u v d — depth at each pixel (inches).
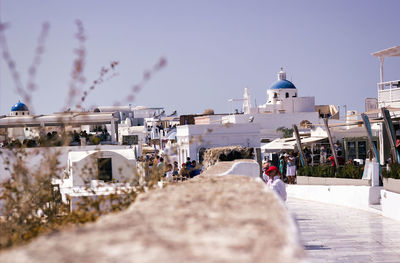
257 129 2196.1
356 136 1582.2
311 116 3159.5
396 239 650.8
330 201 1104.2
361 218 851.4
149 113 6417.3
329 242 647.8
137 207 185.6
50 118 1409.9
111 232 139.6
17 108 2824.8
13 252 123.4
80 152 984.3
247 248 124.9
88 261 112.9
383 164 1171.9
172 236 135.3
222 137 2171.5
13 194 380.2
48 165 345.7
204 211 171.8
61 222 339.0
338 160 1306.6
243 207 178.7
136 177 411.8
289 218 160.2
